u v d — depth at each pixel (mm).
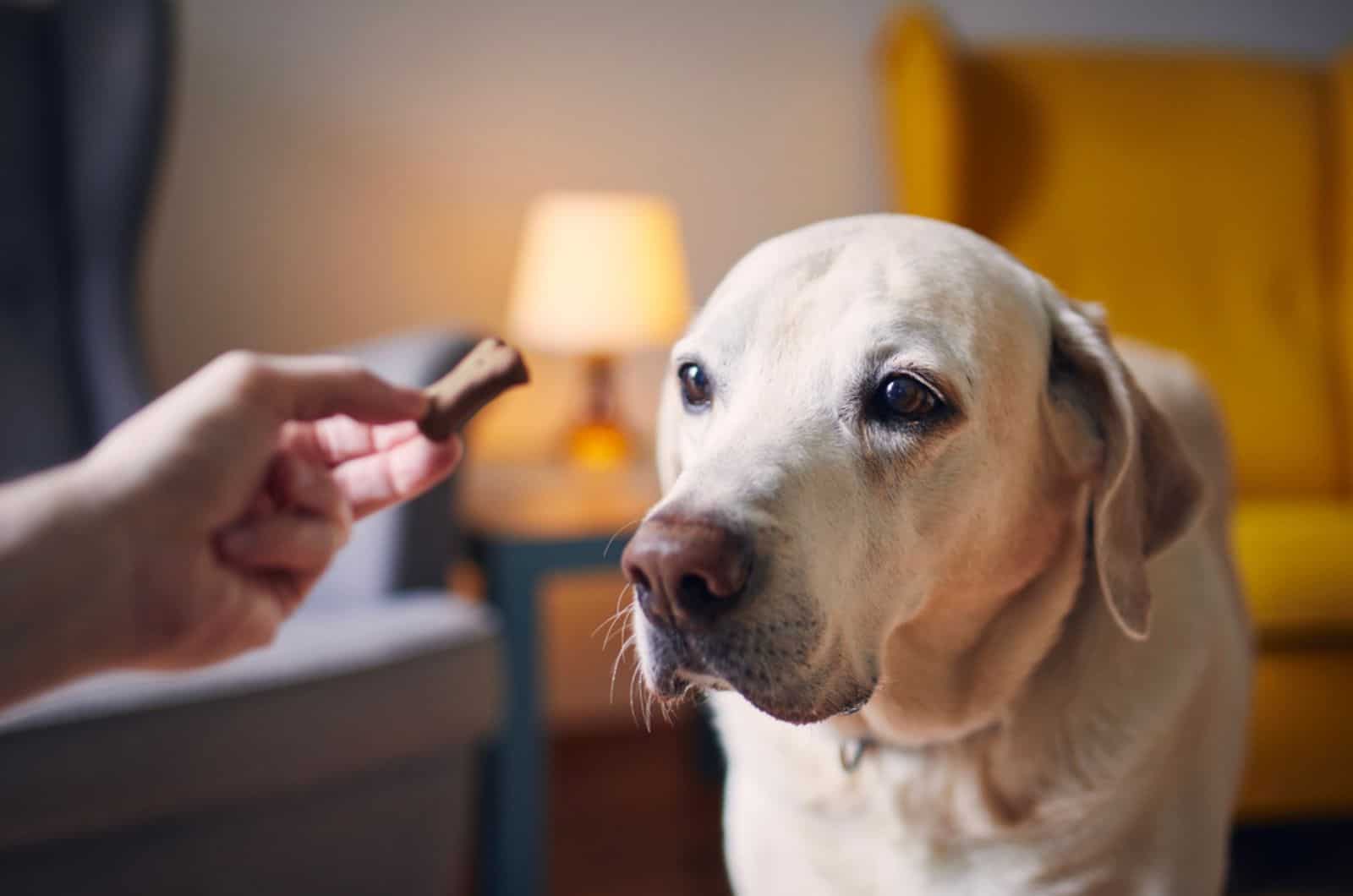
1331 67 3025
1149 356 1534
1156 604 1074
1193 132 2830
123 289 2102
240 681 1325
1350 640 1897
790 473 876
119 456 607
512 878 1991
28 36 2186
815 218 3131
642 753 2773
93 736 1223
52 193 2145
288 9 2717
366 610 1591
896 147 2824
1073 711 1014
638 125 2982
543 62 2906
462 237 2873
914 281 971
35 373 2025
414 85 2818
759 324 985
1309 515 2080
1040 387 1028
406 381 1711
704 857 2170
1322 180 2916
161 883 1311
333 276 2789
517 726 2025
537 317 2461
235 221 2709
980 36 3254
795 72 3088
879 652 941
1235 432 2637
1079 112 2783
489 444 2906
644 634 857
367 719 1433
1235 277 2777
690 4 3002
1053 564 1038
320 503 736
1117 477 998
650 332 2451
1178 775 1043
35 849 1222
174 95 2135
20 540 561
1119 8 3369
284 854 1412
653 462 3010
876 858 1058
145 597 606
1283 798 1896
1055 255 2715
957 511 967
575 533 2074
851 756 1043
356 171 2793
